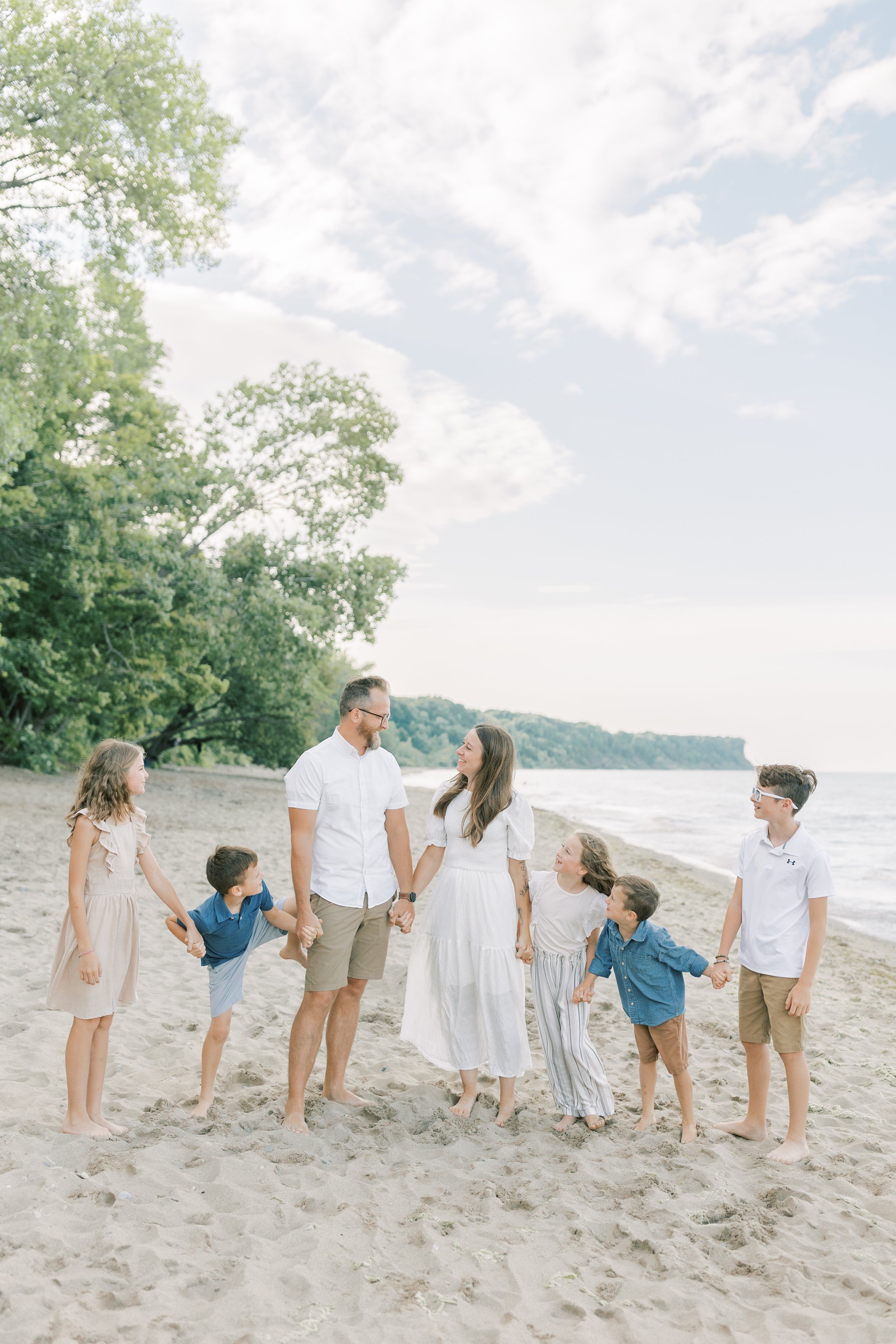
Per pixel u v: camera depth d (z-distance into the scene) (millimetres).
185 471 23750
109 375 22453
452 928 4348
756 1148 4090
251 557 26500
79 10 14594
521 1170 3750
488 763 4336
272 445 26766
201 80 15680
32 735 23438
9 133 14367
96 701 24547
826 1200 3559
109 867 3812
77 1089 3770
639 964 4121
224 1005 4215
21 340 15148
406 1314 2678
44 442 19859
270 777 49844
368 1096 4559
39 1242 2893
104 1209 3160
